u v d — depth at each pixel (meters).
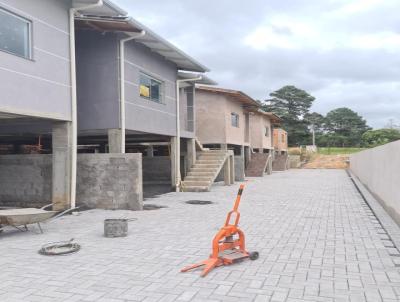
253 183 21.73
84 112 12.98
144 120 14.34
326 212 10.99
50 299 4.57
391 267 5.68
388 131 61.91
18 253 6.62
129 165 11.45
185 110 19.66
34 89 9.58
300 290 4.77
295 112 64.88
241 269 5.60
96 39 12.84
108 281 5.16
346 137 72.50
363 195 14.74
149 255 6.42
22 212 8.01
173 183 17.39
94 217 10.22
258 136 32.25
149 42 13.83
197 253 6.52
